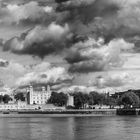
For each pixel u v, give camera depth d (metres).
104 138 119.75
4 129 158.25
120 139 117.25
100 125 178.88
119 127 164.12
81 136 125.88
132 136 125.06
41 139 118.12
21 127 170.00
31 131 146.75
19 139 118.62
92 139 117.50
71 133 136.50
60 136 126.44
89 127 165.75
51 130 151.00
